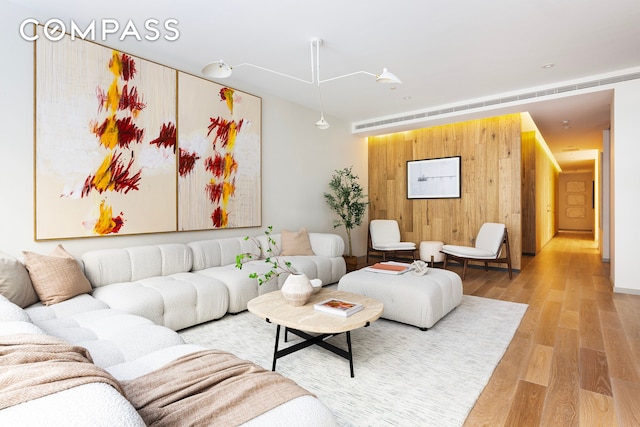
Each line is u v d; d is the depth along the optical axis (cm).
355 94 470
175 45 326
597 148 823
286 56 349
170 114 349
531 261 623
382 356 239
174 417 97
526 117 539
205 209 384
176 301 269
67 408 66
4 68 251
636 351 243
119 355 156
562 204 1383
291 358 237
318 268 408
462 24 286
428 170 602
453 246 511
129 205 319
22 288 218
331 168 582
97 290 266
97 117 297
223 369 129
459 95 474
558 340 265
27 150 262
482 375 211
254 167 439
